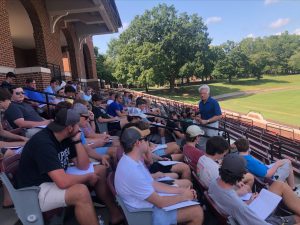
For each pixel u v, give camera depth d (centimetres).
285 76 11894
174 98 6191
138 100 1010
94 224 316
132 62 6356
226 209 332
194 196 345
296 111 4162
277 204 356
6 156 377
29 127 513
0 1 930
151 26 6488
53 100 915
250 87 8619
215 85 8781
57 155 323
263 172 505
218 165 411
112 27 1958
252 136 1750
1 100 509
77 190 311
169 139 802
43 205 312
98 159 443
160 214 317
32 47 2541
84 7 1423
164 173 450
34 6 1235
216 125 730
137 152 333
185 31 6381
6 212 397
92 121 641
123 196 322
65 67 2569
